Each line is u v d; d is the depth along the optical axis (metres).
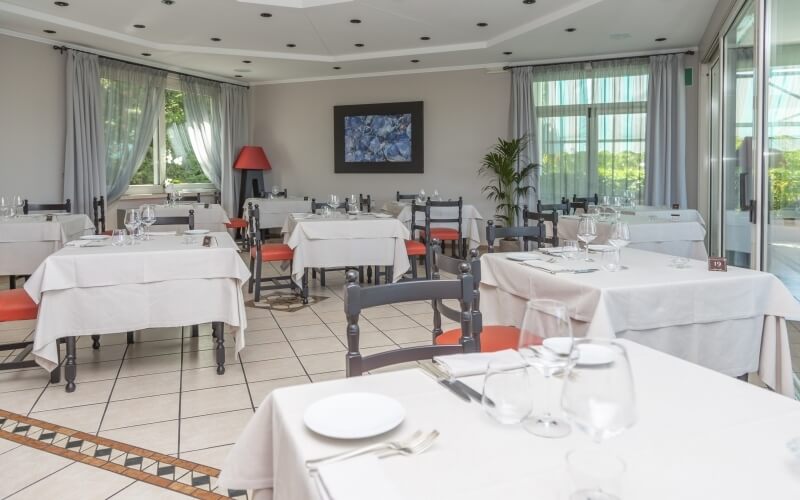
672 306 2.23
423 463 0.90
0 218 5.19
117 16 6.11
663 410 1.09
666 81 7.45
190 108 8.82
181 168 8.93
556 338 0.99
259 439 1.22
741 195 4.48
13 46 6.46
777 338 2.38
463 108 8.62
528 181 8.22
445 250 8.48
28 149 6.67
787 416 1.06
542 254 3.05
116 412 2.79
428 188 8.91
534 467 0.88
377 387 1.24
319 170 9.50
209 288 3.27
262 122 9.74
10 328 4.32
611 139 7.86
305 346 3.88
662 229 4.48
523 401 1.01
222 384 3.16
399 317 4.71
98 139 7.29
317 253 5.09
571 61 7.97
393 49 7.73
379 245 5.21
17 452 2.38
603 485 0.78
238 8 5.86
